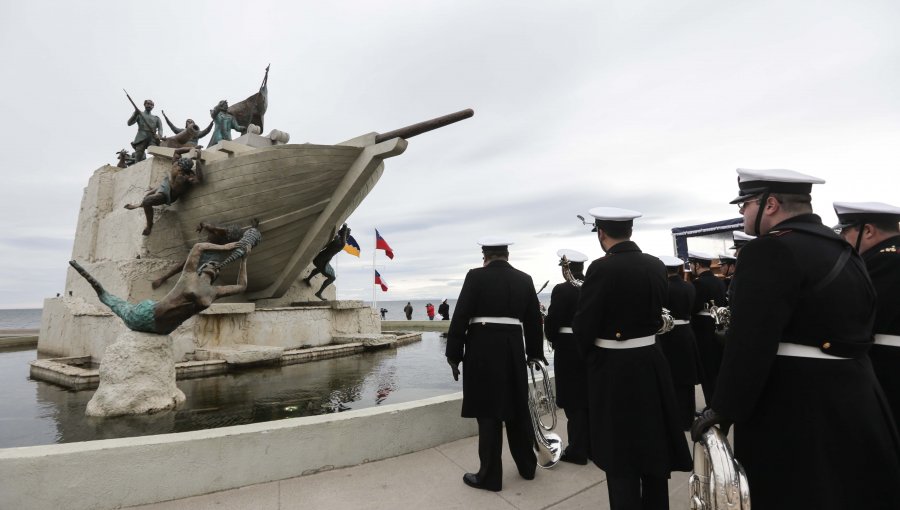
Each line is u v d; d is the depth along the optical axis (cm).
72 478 276
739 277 177
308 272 1457
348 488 317
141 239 1083
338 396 632
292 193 1031
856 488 150
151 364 567
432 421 403
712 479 168
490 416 321
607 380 264
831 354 163
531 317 370
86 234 1312
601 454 258
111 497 283
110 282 1090
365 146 1020
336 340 1193
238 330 982
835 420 156
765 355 160
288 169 1005
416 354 1100
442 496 308
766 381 168
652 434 247
